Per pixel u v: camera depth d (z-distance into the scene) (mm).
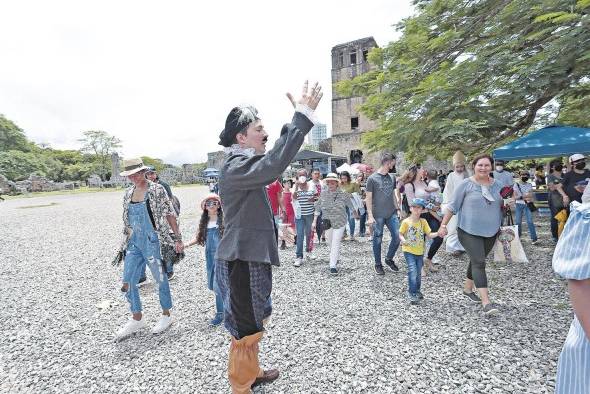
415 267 3869
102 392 2498
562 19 4605
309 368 2668
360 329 3303
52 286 5230
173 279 5344
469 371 2502
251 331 1882
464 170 5398
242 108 1919
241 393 1933
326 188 5355
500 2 6980
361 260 6027
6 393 2525
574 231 991
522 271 4762
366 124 26844
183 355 2975
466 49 7566
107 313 4066
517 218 6586
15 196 38031
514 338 2932
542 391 2236
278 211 6434
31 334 3543
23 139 67188
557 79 5445
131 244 3408
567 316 3287
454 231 5879
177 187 47906
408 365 2635
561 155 5980
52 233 10727
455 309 3650
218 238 3643
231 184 1783
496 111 6598
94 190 49969
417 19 8164
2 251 8078
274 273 5438
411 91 7742
